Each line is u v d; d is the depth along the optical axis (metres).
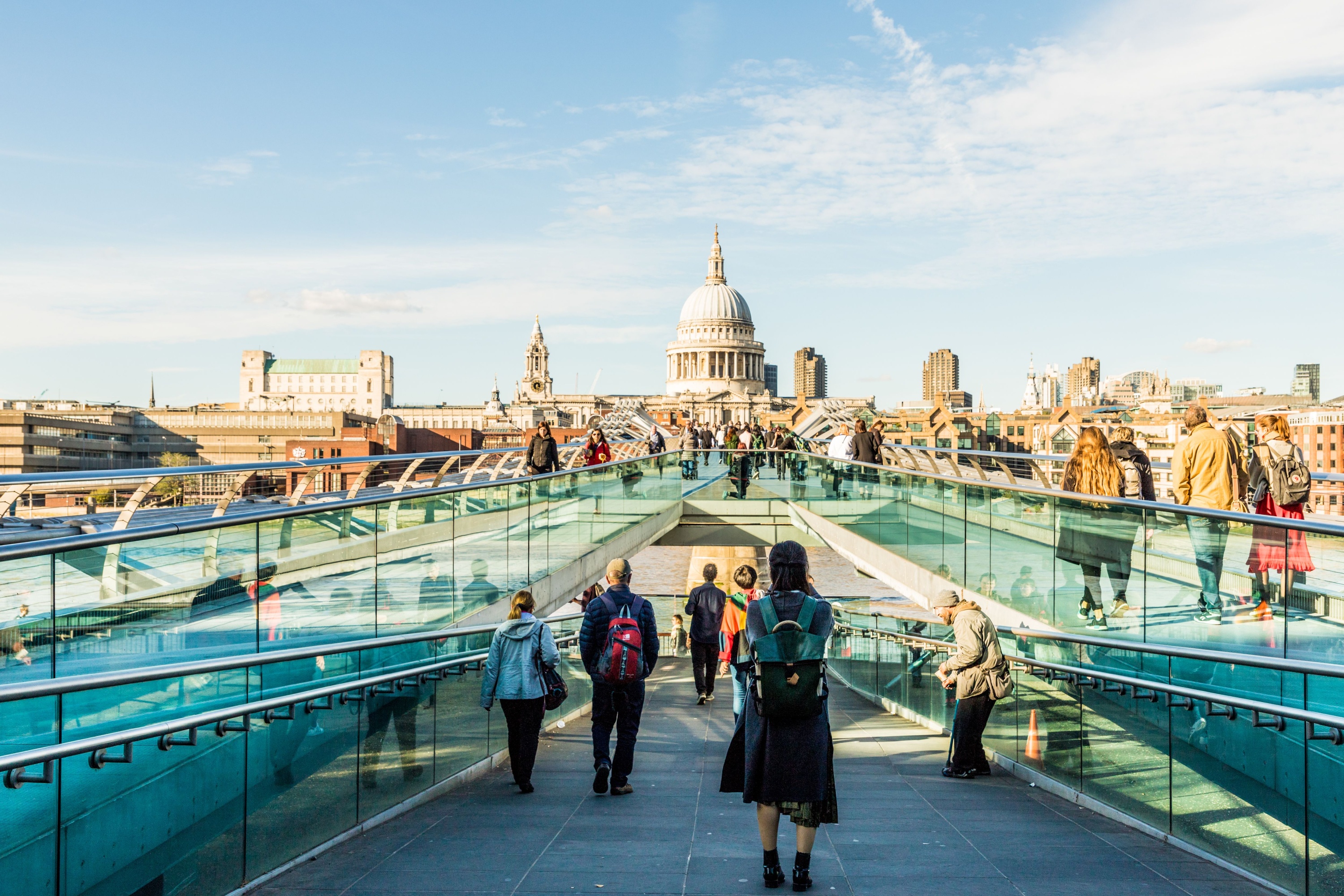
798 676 5.36
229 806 5.55
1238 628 7.38
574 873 5.71
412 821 7.22
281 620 8.19
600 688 8.34
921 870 5.83
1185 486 9.39
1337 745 4.96
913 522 15.38
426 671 8.04
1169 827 6.55
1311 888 5.18
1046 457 18.95
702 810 7.61
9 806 4.13
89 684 4.68
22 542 11.38
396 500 10.07
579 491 16.42
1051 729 8.57
